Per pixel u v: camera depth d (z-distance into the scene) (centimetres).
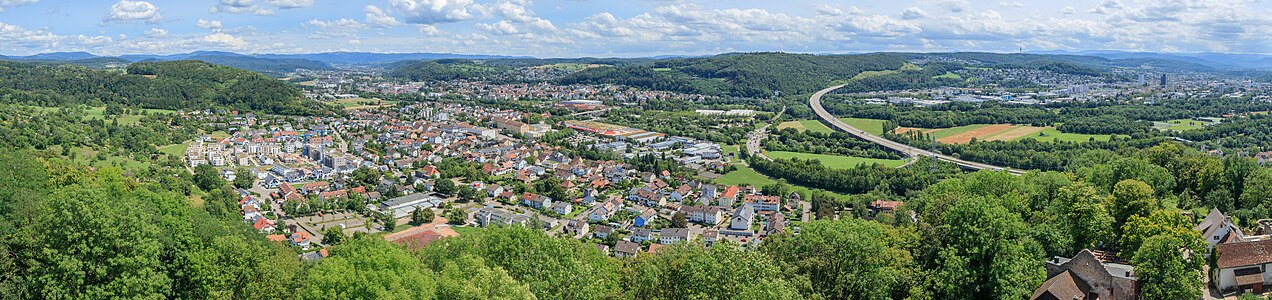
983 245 8862
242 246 8981
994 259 8812
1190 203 15638
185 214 11288
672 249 8794
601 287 8156
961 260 8888
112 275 7394
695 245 8706
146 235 7744
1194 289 8931
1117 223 11556
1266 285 9862
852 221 9944
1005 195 12019
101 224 7356
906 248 9712
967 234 9062
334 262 7750
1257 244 10006
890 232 10244
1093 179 16062
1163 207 13800
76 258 7188
